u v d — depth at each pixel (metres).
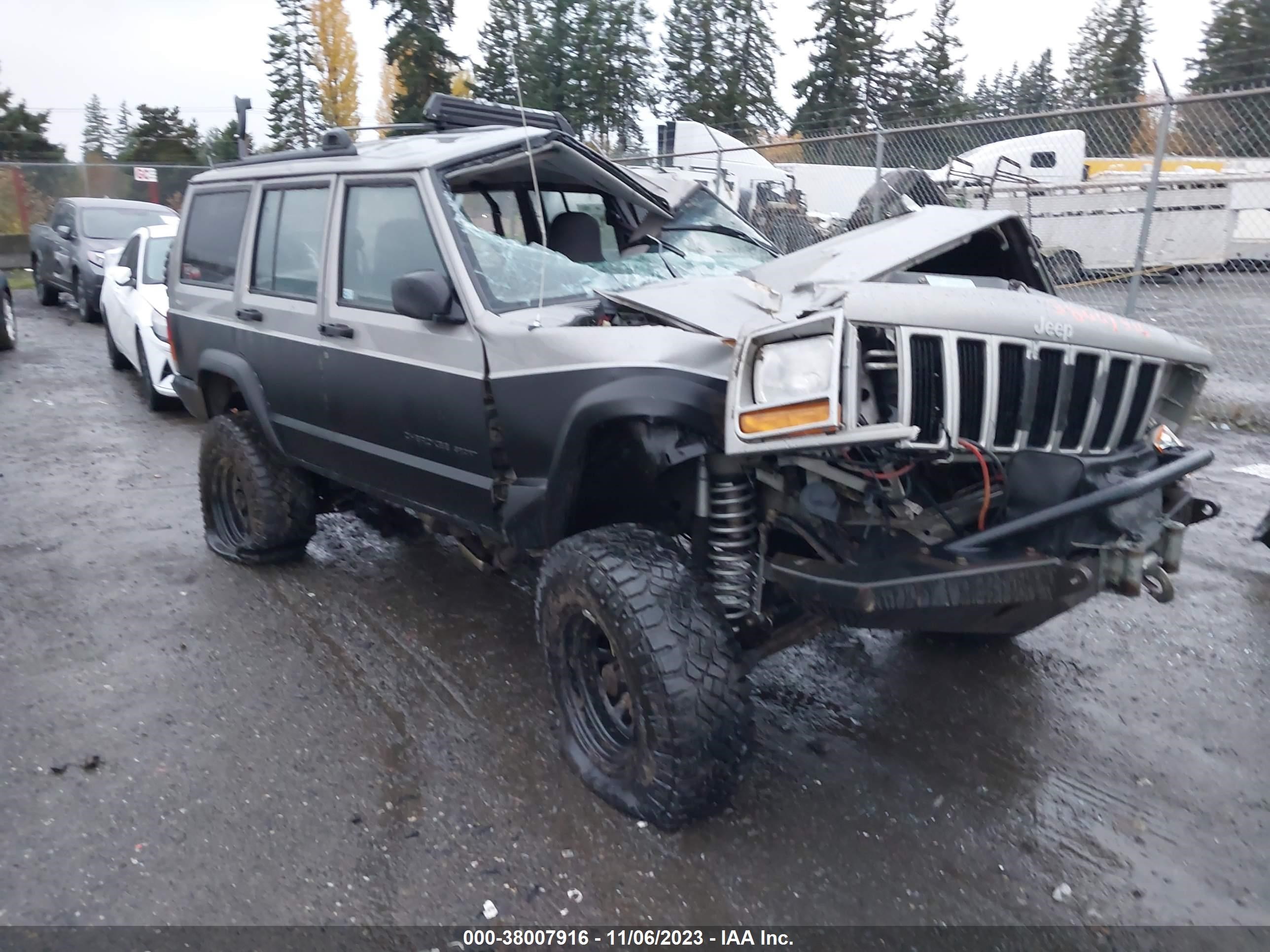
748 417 2.90
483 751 3.80
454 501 4.05
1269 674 4.35
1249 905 2.94
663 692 3.04
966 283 3.54
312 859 3.17
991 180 11.89
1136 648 4.62
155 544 6.21
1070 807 3.43
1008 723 3.99
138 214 17.58
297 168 4.84
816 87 40.00
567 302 3.86
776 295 3.38
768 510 3.30
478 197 4.41
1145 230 8.61
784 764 3.71
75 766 3.71
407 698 4.23
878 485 2.96
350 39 40.97
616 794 3.34
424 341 3.90
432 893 3.01
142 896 3.01
